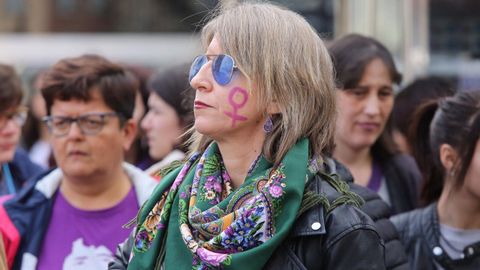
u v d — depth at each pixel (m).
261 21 4.11
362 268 3.90
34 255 5.96
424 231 6.02
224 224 3.93
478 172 5.77
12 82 7.62
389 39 10.12
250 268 3.83
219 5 4.64
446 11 11.30
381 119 6.82
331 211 3.99
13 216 6.00
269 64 4.04
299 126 4.04
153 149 8.48
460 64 11.27
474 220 5.93
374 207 5.33
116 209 6.27
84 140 6.14
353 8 10.08
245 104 4.05
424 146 6.57
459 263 5.88
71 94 6.10
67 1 22.55
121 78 6.29
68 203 6.22
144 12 21.38
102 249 6.12
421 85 7.95
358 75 6.64
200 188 4.14
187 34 20.45
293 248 3.97
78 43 20.25
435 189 6.39
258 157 4.10
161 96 8.34
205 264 3.92
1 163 7.83
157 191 4.39
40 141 12.24
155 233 4.27
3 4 22.70
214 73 4.07
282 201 3.92
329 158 4.39
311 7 12.35
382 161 7.02
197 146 4.42
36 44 20.09
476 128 5.77
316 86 4.09
